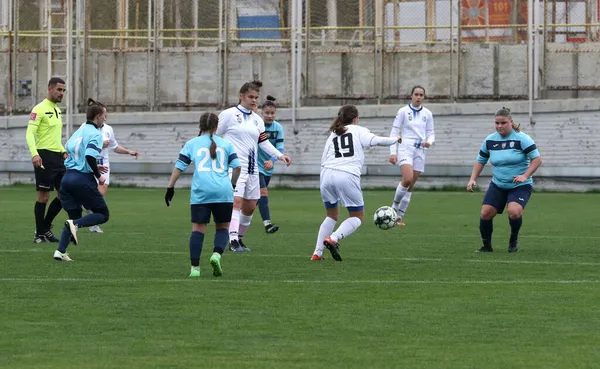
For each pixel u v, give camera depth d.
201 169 24.05
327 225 27.95
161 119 64.44
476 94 63.97
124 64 66.44
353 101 65.00
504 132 30.11
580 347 16.62
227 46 65.12
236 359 15.73
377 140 27.50
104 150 38.00
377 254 29.48
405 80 64.81
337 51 65.12
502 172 30.23
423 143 41.03
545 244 32.53
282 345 16.75
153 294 21.67
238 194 30.53
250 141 30.86
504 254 29.58
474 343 16.94
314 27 65.06
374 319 19.00
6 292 21.84
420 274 25.05
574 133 60.69
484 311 19.81
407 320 18.89
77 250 30.02
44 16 67.31
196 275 24.38
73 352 16.19
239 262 27.36
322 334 17.64
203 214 24.08
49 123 32.31
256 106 31.19
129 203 51.31
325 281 23.73
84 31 64.56
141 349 16.42
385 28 64.44
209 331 17.86
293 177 63.66
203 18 66.81
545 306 20.39
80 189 27.34
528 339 17.27
